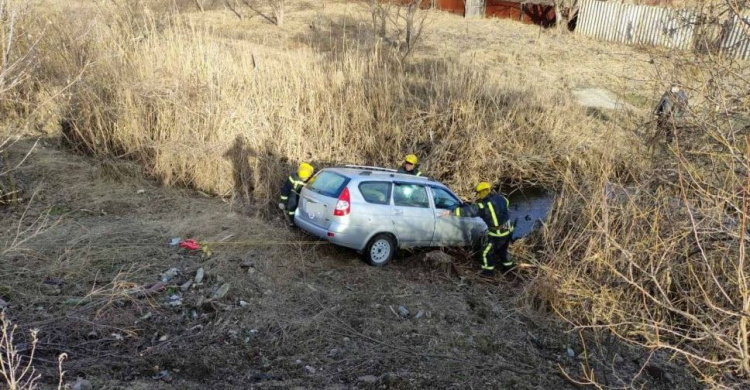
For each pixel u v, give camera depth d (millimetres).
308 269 7617
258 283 6883
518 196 13016
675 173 6910
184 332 5637
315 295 6820
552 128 14586
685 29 8219
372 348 5891
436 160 12844
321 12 27625
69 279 6273
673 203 6965
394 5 27594
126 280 6383
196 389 4777
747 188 4227
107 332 5402
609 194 7980
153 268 6789
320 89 12672
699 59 6676
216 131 10992
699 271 6531
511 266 8664
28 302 5691
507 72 18969
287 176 10820
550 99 16000
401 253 8867
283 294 6746
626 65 20250
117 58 11602
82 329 5367
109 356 5039
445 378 5500
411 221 8391
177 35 12547
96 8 13992
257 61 12984
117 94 11133
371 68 13656
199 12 27094
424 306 6938
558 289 7098
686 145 6902
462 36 24844
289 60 13672
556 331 6914
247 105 11672
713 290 6121
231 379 5039
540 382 5758
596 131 14688
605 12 25734
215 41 14391
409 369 5582
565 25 27203
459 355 6008
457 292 7625
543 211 12211
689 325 6500
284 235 8367
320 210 8055
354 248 8000
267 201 9852
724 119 6297
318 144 12031
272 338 5797
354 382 5258
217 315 6020
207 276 6770
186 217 8562
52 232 7332
